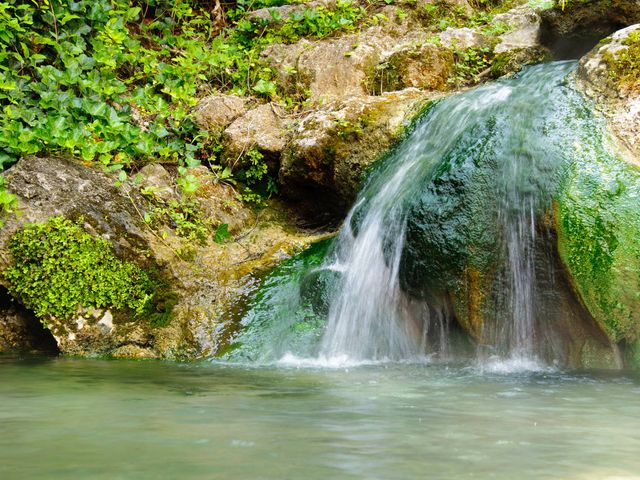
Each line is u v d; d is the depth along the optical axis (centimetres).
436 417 254
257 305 485
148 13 842
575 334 403
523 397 299
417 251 429
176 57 727
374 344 450
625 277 373
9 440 218
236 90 701
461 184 422
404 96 607
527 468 186
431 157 486
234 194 603
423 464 190
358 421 247
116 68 702
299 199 619
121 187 518
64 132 518
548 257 400
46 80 577
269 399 294
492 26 743
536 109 452
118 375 376
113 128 563
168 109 649
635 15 566
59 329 470
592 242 381
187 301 493
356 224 502
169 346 469
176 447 209
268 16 803
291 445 211
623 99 437
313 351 444
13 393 314
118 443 214
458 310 414
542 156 416
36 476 179
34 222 477
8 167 520
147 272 493
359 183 570
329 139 577
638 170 398
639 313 375
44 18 629
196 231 539
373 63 689
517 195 411
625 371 384
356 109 586
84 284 471
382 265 457
